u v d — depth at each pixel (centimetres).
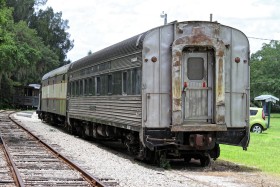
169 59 1305
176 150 1311
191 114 1304
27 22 8556
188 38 1287
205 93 1312
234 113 1344
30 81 7425
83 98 2109
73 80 2367
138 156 1411
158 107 1298
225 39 1334
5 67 5581
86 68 2062
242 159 1532
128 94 1435
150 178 1113
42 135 2342
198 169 1319
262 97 3456
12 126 2939
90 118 1962
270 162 1470
